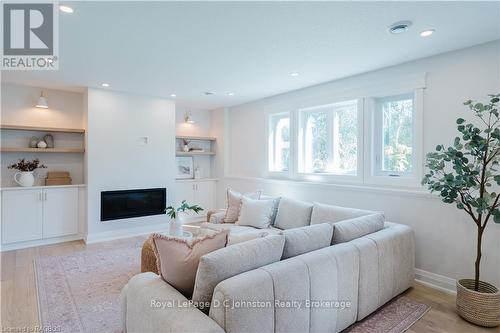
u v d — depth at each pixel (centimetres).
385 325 220
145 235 477
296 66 329
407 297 268
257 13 209
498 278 254
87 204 432
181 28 234
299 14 210
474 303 222
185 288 163
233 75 367
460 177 231
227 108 600
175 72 354
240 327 138
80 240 443
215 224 383
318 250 200
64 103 462
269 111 497
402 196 315
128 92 462
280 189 466
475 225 266
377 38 252
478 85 266
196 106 594
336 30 237
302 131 448
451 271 280
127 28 234
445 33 242
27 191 400
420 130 304
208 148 641
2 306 244
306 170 447
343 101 381
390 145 343
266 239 174
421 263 301
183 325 128
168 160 512
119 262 351
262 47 274
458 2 193
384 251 242
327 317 189
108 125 447
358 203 358
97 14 211
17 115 426
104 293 270
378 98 352
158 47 274
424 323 225
